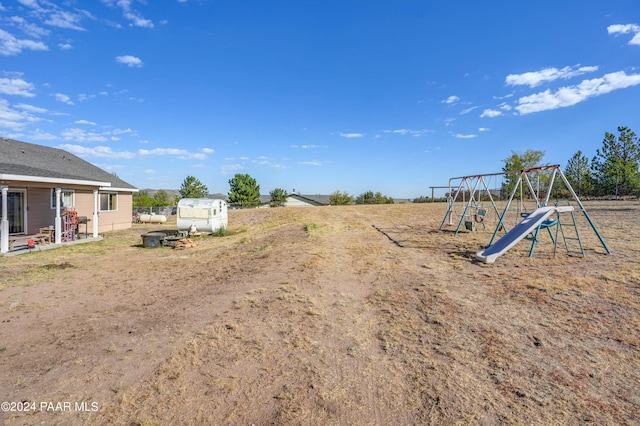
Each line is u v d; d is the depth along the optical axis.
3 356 3.64
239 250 10.88
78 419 2.54
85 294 6.12
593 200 24.19
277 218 22.58
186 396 2.81
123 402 2.75
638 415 2.52
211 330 4.21
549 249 8.15
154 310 5.12
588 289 5.19
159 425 2.46
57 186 12.18
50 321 4.75
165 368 3.28
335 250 9.62
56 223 12.01
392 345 3.76
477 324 4.22
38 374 3.23
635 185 25.86
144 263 9.14
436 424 2.46
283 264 7.99
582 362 3.27
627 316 4.20
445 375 3.11
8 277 7.42
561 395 2.77
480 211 12.55
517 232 7.80
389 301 5.24
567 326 4.04
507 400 2.72
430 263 7.64
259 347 3.73
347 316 4.67
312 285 6.22
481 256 7.44
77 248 11.78
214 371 3.22
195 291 6.14
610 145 27.06
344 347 3.73
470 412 2.58
